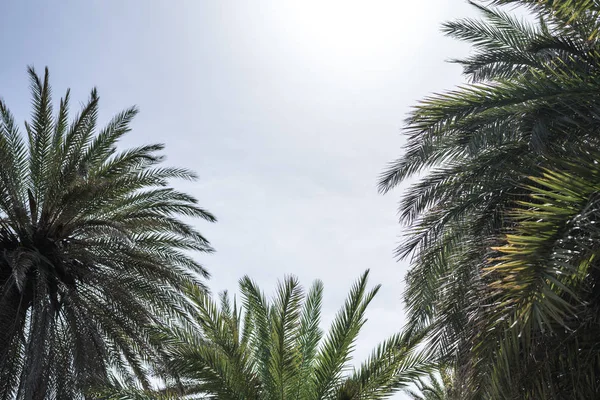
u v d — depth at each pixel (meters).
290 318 12.14
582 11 8.11
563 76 8.65
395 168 9.47
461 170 9.60
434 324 9.12
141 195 18.02
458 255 9.26
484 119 8.62
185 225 18.00
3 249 16.67
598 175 5.79
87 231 16.88
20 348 16.45
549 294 5.27
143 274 17.30
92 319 16.92
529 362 7.85
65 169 16.64
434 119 8.45
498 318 6.11
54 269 16.64
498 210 8.85
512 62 10.98
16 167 17.03
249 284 12.84
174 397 12.40
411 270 9.77
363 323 11.88
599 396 7.66
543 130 7.88
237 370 11.59
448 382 12.76
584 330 7.80
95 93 17.45
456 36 12.01
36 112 17.33
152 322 16.61
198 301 12.04
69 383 16.22
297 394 12.04
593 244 5.73
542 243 5.54
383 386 11.43
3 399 15.98
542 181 5.95
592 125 8.12
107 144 17.92
